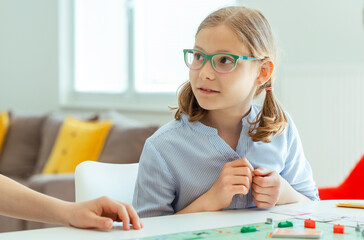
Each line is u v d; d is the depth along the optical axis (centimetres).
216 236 84
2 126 381
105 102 423
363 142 310
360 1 317
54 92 445
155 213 121
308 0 327
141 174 124
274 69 129
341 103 311
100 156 303
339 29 322
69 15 446
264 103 129
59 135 338
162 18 383
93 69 437
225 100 115
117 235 85
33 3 457
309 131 312
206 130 125
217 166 124
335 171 311
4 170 366
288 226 92
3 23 479
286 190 123
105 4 425
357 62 318
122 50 416
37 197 96
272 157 129
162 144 125
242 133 127
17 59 471
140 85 400
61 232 88
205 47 116
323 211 107
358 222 96
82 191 118
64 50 444
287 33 328
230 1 340
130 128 295
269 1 328
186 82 130
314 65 315
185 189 124
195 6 361
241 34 116
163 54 383
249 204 123
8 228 288
